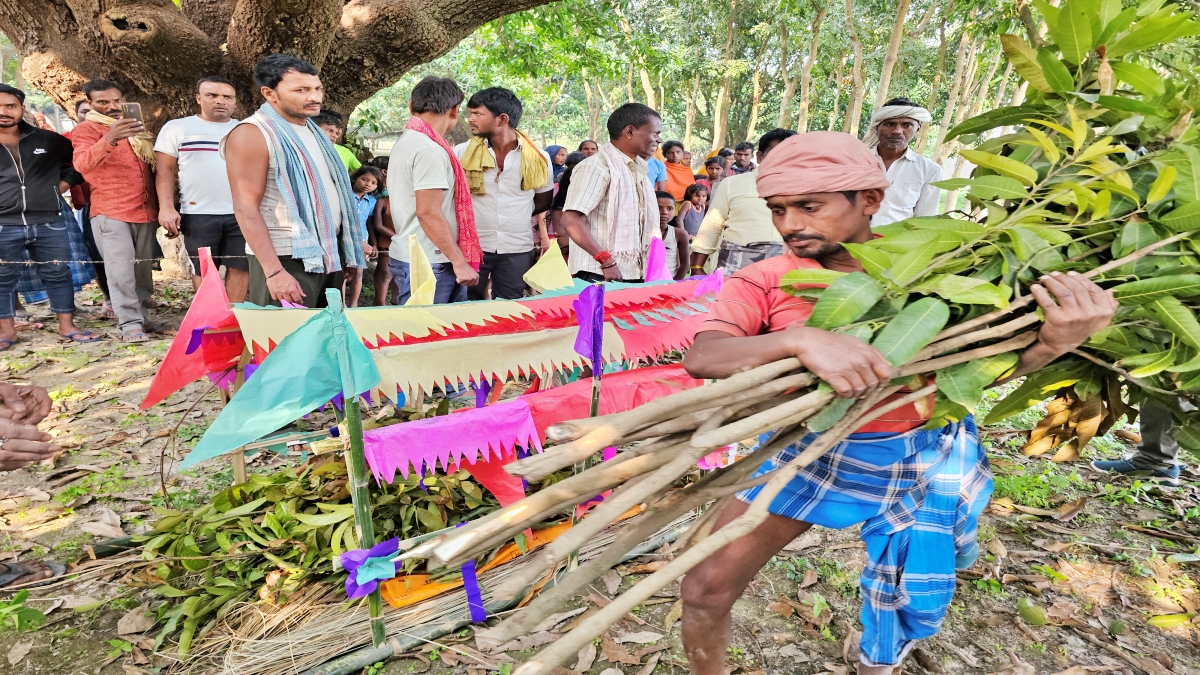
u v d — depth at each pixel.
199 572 2.55
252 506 2.61
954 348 1.38
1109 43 1.74
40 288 6.02
